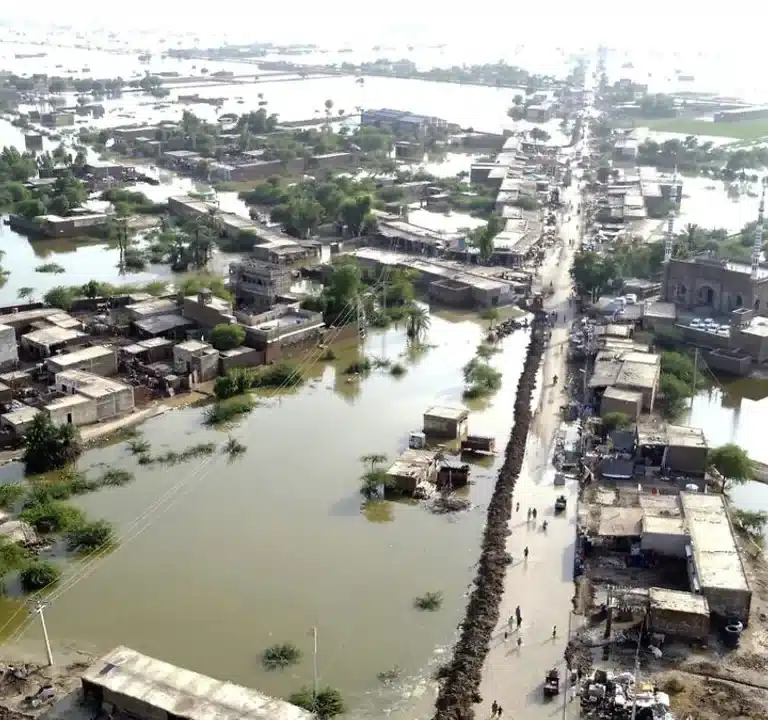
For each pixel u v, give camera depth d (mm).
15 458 123438
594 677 78875
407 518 109000
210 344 155625
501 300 192000
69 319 167250
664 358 151875
